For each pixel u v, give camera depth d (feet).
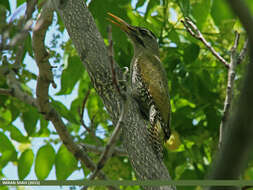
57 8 27.99
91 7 41.42
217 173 12.82
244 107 11.77
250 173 34.60
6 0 40.01
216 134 45.65
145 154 31.76
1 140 39.52
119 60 49.47
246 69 12.03
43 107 28.32
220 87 48.75
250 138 11.91
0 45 21.38
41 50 27.37
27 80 33.04
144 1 43.06
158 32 47.67
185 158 46.32
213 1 34.63
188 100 49.65
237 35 32.55
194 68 48.11
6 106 40.96
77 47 34.65
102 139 46.96
